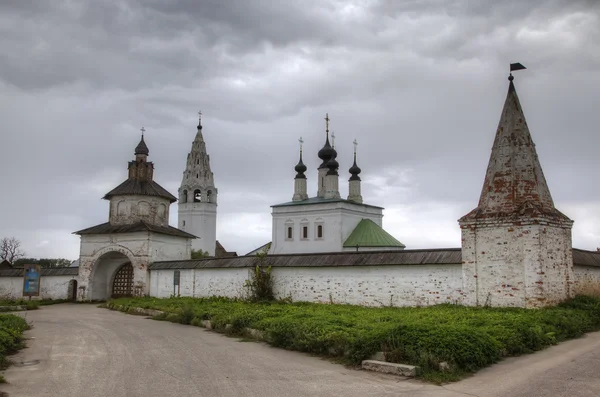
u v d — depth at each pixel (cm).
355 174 6050
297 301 2633
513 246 1909
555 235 1953
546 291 1841
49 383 1029
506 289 1909
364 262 2408
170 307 2514
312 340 1319
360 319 1539
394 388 943
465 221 2033
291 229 5547
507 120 2056
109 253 4022
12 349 1464
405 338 1134
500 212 1962
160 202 4334
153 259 3891
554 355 1219
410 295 2241
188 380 1033
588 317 1711
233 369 1135
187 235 4281
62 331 1909
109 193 4225
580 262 2175
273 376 1060
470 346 1077
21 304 3309
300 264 2656
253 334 1636
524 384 941
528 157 1989
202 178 7206
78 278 4053
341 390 937
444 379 988
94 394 934
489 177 2048
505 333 1249
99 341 1623
